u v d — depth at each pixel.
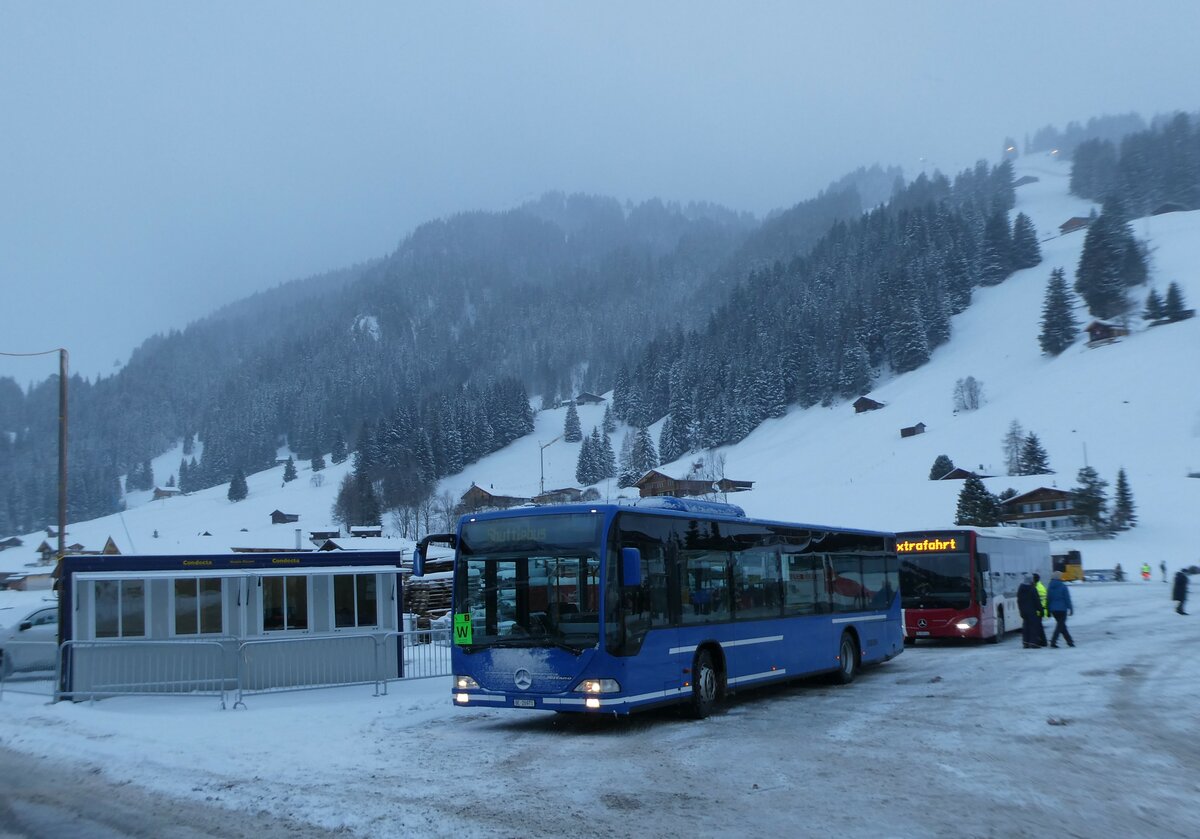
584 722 14.84
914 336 187.00
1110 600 47.62
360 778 10.57
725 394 190.00
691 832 8.09
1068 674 19.48
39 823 8.72
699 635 15.15
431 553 49.66
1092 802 9.05
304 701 17.56
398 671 20.42
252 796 9.70
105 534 156.25
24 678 19.14
